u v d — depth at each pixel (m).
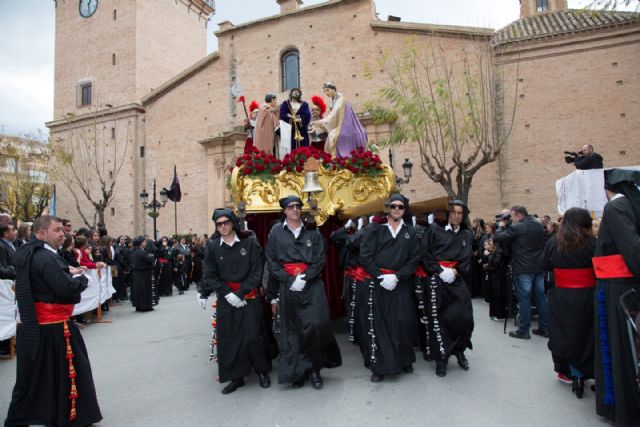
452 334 5.09
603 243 3.62
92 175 28.03
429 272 5.22
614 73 17.45
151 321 9.32
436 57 19.22
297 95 7.48
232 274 4.83
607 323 3.62
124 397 4.72
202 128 25.22
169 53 29.42
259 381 5.03
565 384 4.69
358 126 7.10
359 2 21.91
